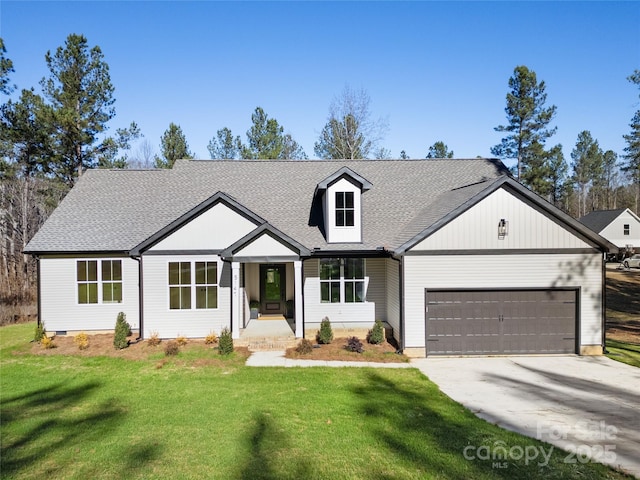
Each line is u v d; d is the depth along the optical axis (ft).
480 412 30.01
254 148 131.03
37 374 38.93
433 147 172.96
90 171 67.72
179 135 127.13
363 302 54.54
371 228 56.54
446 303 46.44
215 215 52.85
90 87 97.81
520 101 127.65
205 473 21.43
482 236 46.42
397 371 40.19
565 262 46.55
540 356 46.21
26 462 22.61
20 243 110.22
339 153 131.85
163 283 52.26
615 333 58.49
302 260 50.93
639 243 164.96
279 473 21.42
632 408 30.94
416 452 23.61
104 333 54.34
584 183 246.68
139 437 25.52
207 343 50.49
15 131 86.63
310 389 34.50
